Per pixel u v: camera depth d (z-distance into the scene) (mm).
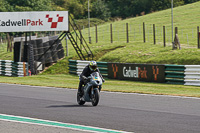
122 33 153375
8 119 29219
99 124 27062
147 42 115438
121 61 95312
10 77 81062
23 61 87000
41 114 31547
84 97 37312
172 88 58438
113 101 41344
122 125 26672
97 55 104000
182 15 174625
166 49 99438
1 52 128125
